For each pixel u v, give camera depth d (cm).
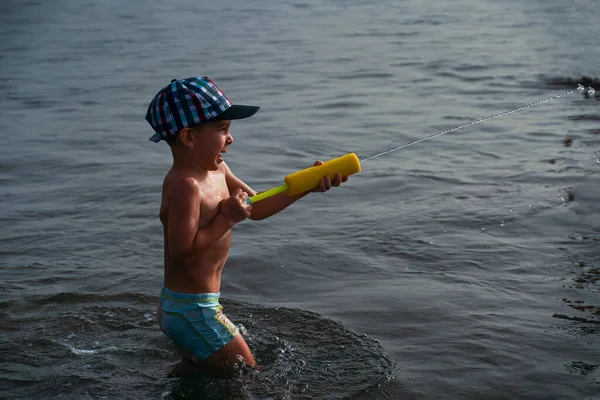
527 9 1639
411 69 1117
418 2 1820
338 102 941
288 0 1927
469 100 930
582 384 343
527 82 1009
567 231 526
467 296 435
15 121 895
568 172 647
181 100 356
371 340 387
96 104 971
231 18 1677
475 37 1354
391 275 469
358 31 1462
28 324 410
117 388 348
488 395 336
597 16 1513
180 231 352
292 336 394
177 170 365
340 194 621
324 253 505
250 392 341
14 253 513
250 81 1070
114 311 427
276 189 364
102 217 582
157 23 1636
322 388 344
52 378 356
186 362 372
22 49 1378
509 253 493
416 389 341
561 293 436
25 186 661
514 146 734
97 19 1719
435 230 536
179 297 366
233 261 494
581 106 880
